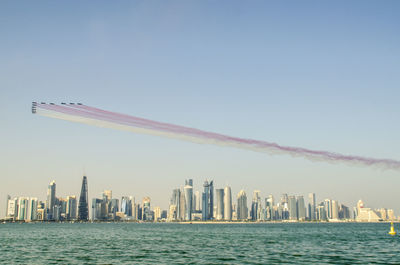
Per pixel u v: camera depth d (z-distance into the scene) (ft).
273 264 279.69
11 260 305.32
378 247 410.93
